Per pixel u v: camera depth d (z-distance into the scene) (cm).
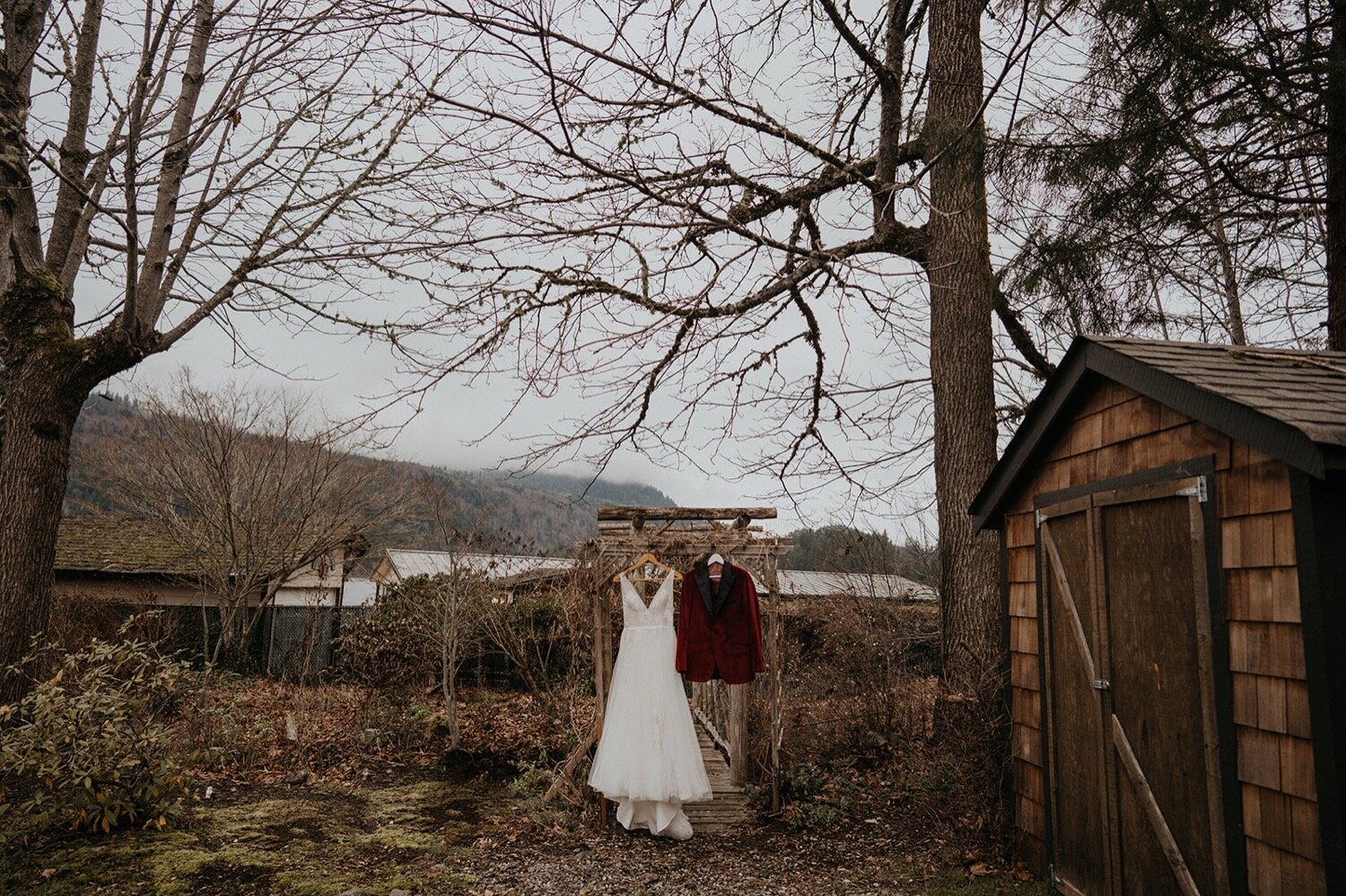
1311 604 300
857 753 813
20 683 716
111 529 1998
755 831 637
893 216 874
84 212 847
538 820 656
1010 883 497
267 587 1645
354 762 855
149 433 1565
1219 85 571
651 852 588
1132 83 568
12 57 730
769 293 844
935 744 732
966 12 838
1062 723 476
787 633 1128
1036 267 642
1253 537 333
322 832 621
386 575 2323
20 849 556
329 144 927
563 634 1003
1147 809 390
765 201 882
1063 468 489
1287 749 312
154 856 550
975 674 603
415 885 513
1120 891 413
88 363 775
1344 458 289
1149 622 396
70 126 813
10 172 706
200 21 805
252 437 1580
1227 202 652
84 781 571
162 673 635
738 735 749
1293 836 308
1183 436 378
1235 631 341
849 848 588
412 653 1055
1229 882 336
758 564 704
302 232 928
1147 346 423
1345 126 608
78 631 1301
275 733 936
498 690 1425
